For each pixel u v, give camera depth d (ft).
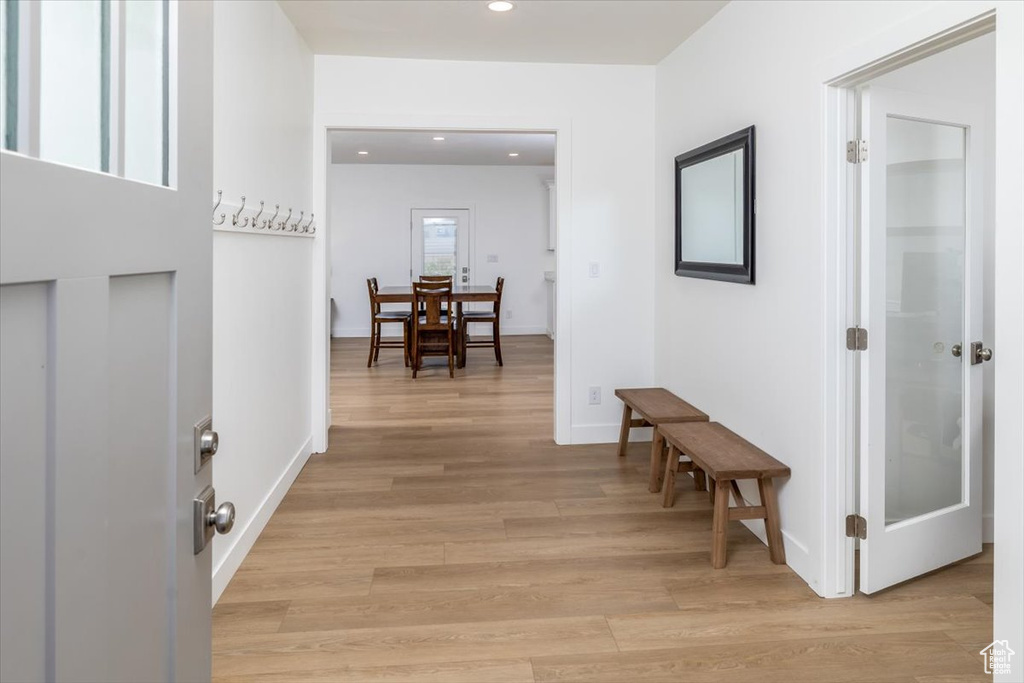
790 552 8.78
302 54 12.55
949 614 7.54
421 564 8.85
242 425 8.86
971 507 8.88
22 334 1.87
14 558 1.85
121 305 2.46
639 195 14.53
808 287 8.27
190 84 3.02
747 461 8.97
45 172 1.91
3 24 1.89
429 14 11.29
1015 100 5.19
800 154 8.45
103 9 2.35
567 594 8.02
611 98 14.33
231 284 8.29
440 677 6.39
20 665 1.88
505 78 13.99
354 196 32.89
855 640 7.00
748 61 9.95
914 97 8.04
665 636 7.10
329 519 10.43
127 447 2.51
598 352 14.71
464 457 13.82
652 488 11.71
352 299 33.27
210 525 3.29
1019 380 5.20
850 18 7.35
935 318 8.61
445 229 33.42
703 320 11.90
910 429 8.56
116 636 2.44
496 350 25.63
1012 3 5.20
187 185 3.01
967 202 8.64
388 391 20.65
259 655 6.73
